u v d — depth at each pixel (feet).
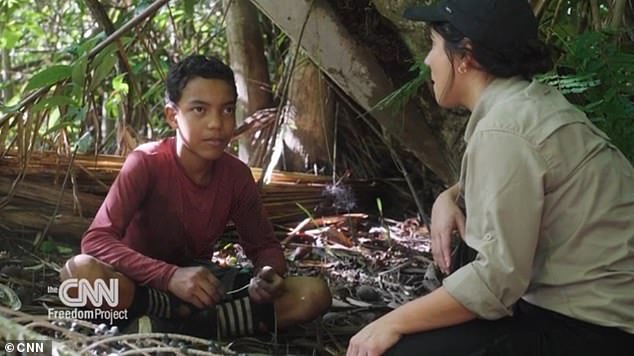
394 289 11.18
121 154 13.91
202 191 9.30
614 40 10.40
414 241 13.07
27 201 11.55
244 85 14.79
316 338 9.43
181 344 7.27
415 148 12.37
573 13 11.70
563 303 6.79
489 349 6.82
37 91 11.48
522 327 6.90
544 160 6.55
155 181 9.16
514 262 6.50
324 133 14.51
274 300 9.03
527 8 7.05
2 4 17.75
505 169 6.53
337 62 11.72
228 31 14.84
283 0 11.29
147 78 16.89
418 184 14.75
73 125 12.16
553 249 6.78
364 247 12.80
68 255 11.30
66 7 22.31
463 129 11.84
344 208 13.91
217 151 8.91
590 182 6.61
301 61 14.29
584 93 9.74
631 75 9.42
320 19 11.41
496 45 6.87
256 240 9.83
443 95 7.26
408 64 11.87
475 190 6.70
